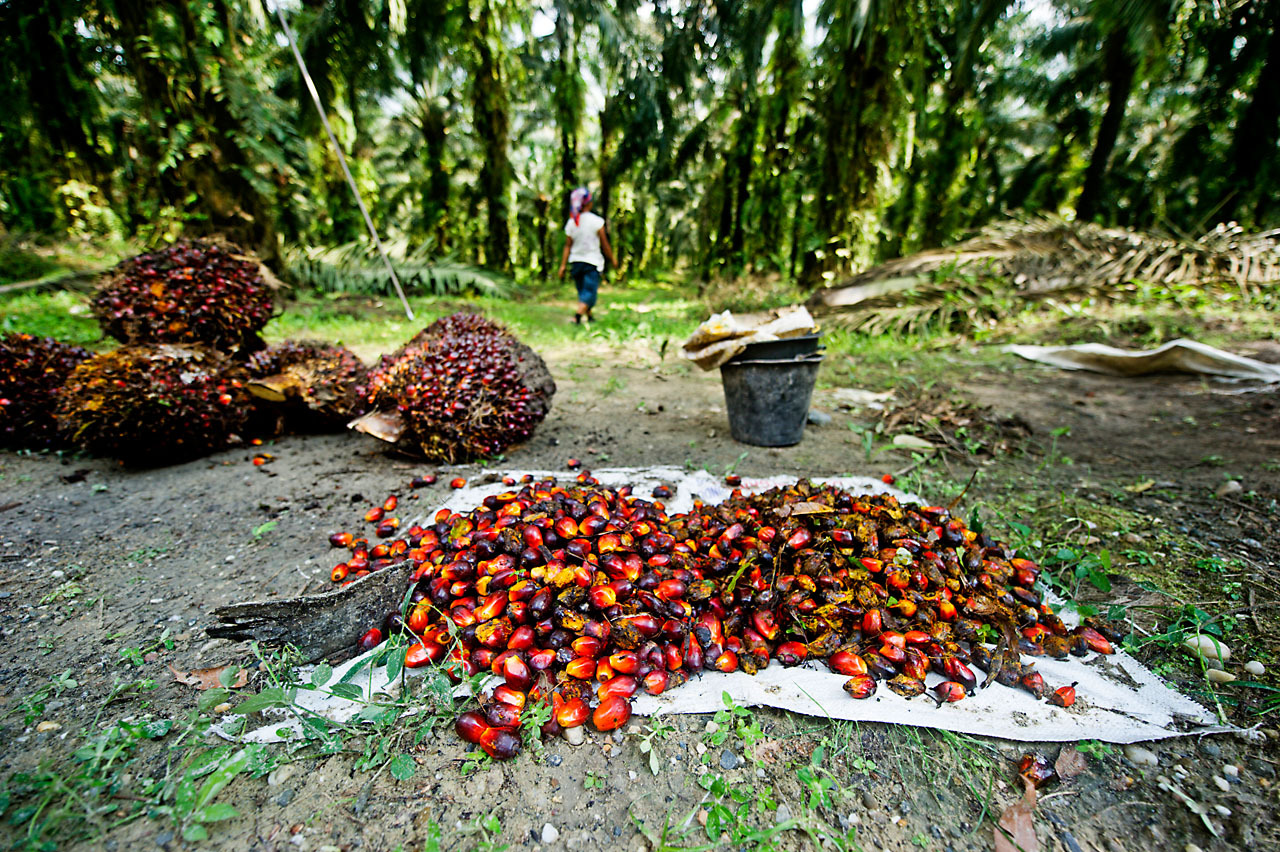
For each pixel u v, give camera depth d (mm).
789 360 4059
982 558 2387
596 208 17875
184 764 1625
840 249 10633
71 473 3605
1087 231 9047
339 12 11062
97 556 2697
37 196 11227
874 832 1533
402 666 1878
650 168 17438
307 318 8148
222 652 2094
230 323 4188
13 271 9211
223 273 4215
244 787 1589
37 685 1920
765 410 4215
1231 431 4422
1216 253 8242
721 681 1963
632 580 2096
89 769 1576
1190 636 2193
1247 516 3123
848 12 9305
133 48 7758
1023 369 6598
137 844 1431
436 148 14594
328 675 1756
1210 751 1754
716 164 14984
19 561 2625
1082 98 11633
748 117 12922
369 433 3734
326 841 1468
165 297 3988
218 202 8859
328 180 12445
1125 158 12547
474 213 15570
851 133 10031
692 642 1988
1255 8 9234
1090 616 2238
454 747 1729
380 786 1611
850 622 2076
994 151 13578
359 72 12273
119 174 10250
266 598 2402
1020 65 12125
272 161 9016
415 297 11383
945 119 11305
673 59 14031
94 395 3414
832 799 1606
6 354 3766
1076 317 7941
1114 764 1716
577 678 1880
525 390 4004
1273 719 1854
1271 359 5906
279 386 4055
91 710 1820
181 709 1832
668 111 15180
